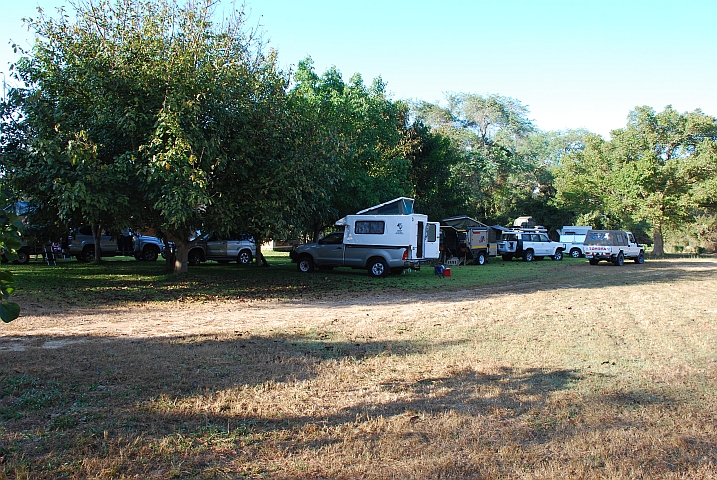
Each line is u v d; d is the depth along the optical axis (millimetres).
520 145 57312
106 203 13438
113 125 14086
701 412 5172
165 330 9008
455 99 55406
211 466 3928
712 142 41281
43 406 5043
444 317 10750
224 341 8102
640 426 4809
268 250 42625
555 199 50500
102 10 15117
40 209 15258
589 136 47594
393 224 20547
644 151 43344
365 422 4801
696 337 8875
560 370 6637
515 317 10789
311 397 5484
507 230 34688
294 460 4043
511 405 5297
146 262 25422
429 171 34688
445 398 5504
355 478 3785
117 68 14203
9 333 8383
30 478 3635
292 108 16750
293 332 8945
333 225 26312
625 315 11344
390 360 7039
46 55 14516
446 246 28688
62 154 13109
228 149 14875
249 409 5078
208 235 18906
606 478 3824
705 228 49562
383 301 13484
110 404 5141
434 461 4023
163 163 12922
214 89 14242
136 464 3900
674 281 20188
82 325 9320
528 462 4066
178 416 4867
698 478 3848
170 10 15320
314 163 15625
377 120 25016
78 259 26719
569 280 20078
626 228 44875
